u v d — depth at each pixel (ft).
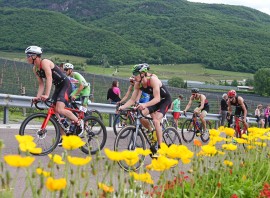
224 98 54.90
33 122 25.23
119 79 78.54
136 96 24.30
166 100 24.64
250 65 425.69
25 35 419.54
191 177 15.39
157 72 345.31
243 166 18.28
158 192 12.03
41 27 435.12
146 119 24.38
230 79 353.31
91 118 26.45
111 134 39.68
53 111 24.76
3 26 436.76
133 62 399.03
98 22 615.98
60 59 365.81
